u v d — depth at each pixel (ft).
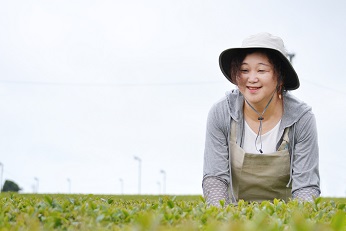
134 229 11.41
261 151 20.47
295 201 16.85
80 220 13.94
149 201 20.61
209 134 20.86
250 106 19.99
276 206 15.98
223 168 20.49
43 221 14.40
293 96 20.66
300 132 20.07
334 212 15.28
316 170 20.13
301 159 20.07
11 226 13.15
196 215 14.55
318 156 20.34
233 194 20.86
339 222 12.20
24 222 13.65
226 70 20.21
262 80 19.12
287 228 12.62
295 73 19.33
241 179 20.77
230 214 14.44
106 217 14.21
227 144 20.83
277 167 20.38
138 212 14.87
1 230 12.27
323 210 15.62
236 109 20.39
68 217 14.71
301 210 15.60
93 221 13.50
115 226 12.76
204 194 20.56
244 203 17.47
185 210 15.53
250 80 19.17
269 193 21.12
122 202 20.34
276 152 20.26
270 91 19.36
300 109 20.13
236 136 20.54
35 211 15.11
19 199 20.04
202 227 12.60
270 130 20.38
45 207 15.92
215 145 20.67
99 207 15.49
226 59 19.90
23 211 16.05
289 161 20.36
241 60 19.40
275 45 18.99
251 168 20.43
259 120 20.30
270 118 20.29
